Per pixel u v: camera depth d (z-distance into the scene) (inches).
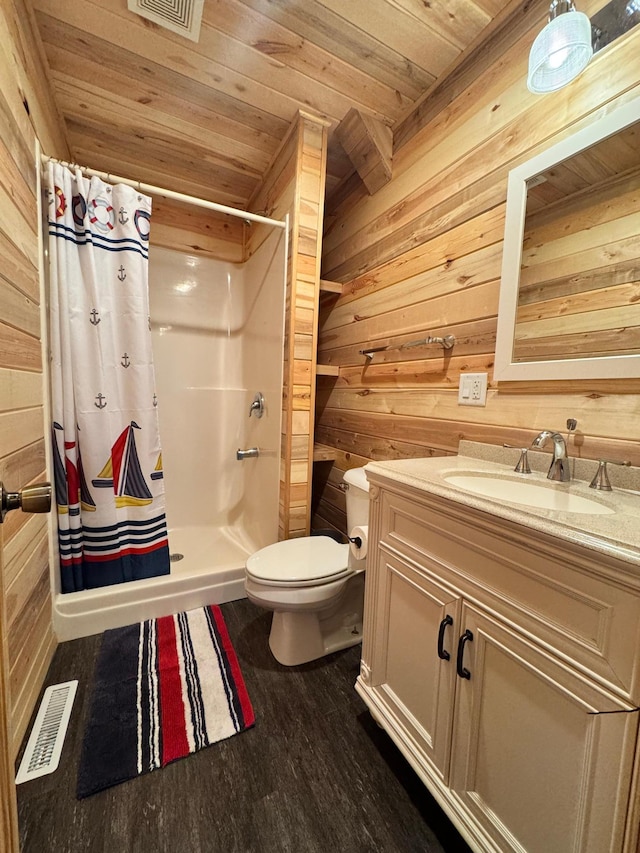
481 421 49.8
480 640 29.9
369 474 43.2
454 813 31.3
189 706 47.0
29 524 46.4
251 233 91.8
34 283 50.7
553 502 37.4
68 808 35.4
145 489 67.1
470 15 47.1
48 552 55.2
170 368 93.5
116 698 47.9
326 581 52.8
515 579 27.2
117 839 33.2
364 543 47.4
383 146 65.4
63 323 57.7
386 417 68.3
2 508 18.7
